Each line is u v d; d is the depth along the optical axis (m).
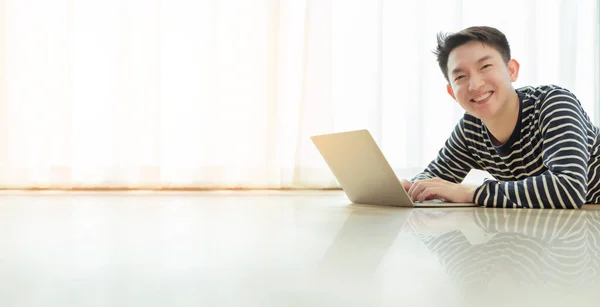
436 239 0.66
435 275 0.43
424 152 2.79
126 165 2.44
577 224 0.85
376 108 2.71
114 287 0.38
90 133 2.44
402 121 2.76
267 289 0.37
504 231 0.75
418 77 2.74
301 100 2.60
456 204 1.23
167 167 2.51
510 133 1.38
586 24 3.00
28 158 2.38
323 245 0.61
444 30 2.80
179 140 2.53
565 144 1.20
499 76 1.35
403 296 0.35
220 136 2.55
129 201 1.53
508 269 0.45
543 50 2.95
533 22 2.85
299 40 2.64
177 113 2.53
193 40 2.54
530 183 1.19
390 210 1.16
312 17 2.61
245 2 2.58
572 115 1.24
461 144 1.58
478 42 1.36
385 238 0.67
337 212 1.10
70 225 0.84
